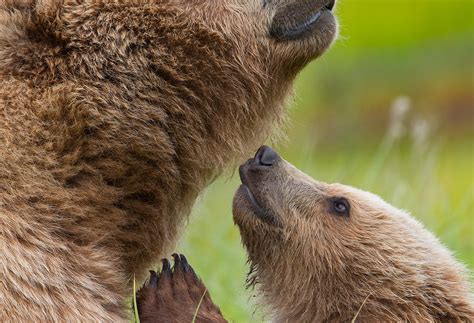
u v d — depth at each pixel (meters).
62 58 9.13
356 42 65.44
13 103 8.91
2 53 9.09
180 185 9.90
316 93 53.44
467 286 11.42
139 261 9.98
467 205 18.91
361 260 11.09
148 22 9.33
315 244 11.16
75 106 9.02
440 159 38.75
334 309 11.16
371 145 47.62
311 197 11.27
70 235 9.02
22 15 9.23
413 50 62.56
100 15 9.24
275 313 11.57
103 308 8.95
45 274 8.69
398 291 10.95
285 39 9.83
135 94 9.27
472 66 59.38
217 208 17.27
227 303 14.38
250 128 10.20
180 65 9.44
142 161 9.39
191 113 9.59
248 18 9.64
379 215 11.45
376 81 57.78
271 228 11.09
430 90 57.34
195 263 15.30
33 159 8.88
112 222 9.35
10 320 8.48
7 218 8.70
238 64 9.67
